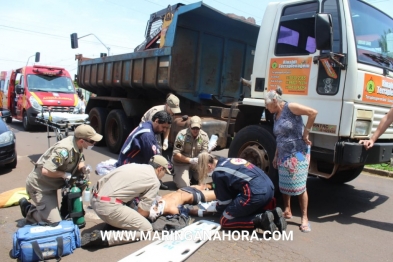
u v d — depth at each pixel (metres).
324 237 3.76
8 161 6.00
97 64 9.31
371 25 4.26
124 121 7.79
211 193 4.67
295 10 4.38
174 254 3.13
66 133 6.30
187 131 5.27
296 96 4.28
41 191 3.55
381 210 4.79
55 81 12.75
